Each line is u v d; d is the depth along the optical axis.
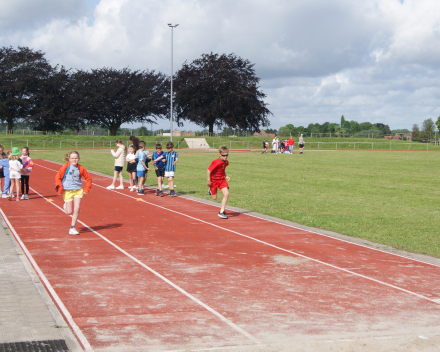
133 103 76.88
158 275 6.95
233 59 73.38
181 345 4.61
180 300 5.89
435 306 5.85
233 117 72.69
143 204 14.33
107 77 77.19
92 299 5.88
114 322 5.16
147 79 78.88
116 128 80.88
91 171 25.48
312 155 45.12
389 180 21.36
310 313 5.54
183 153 49.16
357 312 5.60
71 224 10.15
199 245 8.97
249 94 71.19
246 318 5.35
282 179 21.69
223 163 11.71
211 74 72.88
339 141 78.56
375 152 54.31
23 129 75.94
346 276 7.07
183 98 73.88
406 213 12.97
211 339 4.77
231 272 7.17
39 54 71.38
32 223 10.99
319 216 12.36
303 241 9.48
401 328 5.14
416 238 9.83
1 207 13.38
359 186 19.09
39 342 4.59
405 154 48.28
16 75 69.25
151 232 10.15
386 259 8.13
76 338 4.74
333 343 4.73
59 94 72.12
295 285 6.59
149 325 5.10
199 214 12.62
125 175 23.39
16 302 5.66
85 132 99.12
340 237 9.91
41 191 17.11
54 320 5.14
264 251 8.57
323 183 20.09
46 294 5.96
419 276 7.14
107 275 6.91
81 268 7.25
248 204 14.38
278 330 5.02
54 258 7.83
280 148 52.31
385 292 6.36
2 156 15.70
